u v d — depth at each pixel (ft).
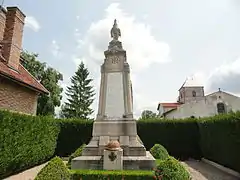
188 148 47.75
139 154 23.77
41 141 34.17
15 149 26.18
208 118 41.73
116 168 21.02
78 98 127.95
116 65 29.99
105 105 27.94
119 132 25.79
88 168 21.95
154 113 210.38
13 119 25.90
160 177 16.71
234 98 100.07
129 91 28.40
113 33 33.22
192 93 141.18
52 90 77.46
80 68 134.00
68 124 47.96
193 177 26.78
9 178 24.66
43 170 14.97
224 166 32.65
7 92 29.78
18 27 34.73
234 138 28.99
